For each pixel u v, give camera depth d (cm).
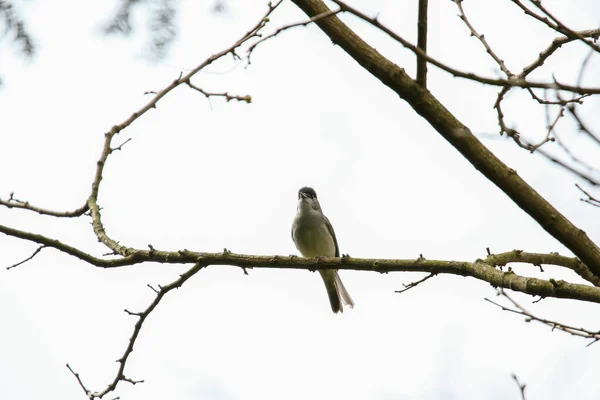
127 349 938
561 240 655
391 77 638
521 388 855
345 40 643
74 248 938
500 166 645
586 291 735
